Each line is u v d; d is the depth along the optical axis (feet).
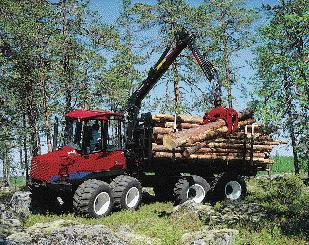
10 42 65.98
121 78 70.90
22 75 68.85
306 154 42.52
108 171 39.83
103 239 24.94
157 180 45.37
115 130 41.19
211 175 47.55
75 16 70.64
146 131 42.27
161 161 42.86
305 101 40.78
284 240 25.67
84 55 68.85
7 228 27.76
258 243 24.88
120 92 69.67
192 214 33.68
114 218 35.14
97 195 36.06
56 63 69.05
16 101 67.97
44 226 28.12
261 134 46.42
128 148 43.34
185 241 25.50
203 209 34.76
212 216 32.99
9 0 65.82
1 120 66.18
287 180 51.42
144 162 42.96
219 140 44.78
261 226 29.45
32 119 71.92
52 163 36.68
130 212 37.58
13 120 67.46
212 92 39.78
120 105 70.95
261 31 51.88
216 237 24.73
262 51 50.72
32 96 69.41
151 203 44.80
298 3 52.31
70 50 69.05
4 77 65.72
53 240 24.32
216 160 45.52
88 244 24.23
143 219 34.40
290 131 42.16
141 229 31.01
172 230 28.91
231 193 46.44
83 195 35.63
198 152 43.70
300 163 44.68
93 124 39.11
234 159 46.50
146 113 42.45
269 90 43.29
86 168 37.88
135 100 44.52
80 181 37.32
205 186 43.93
